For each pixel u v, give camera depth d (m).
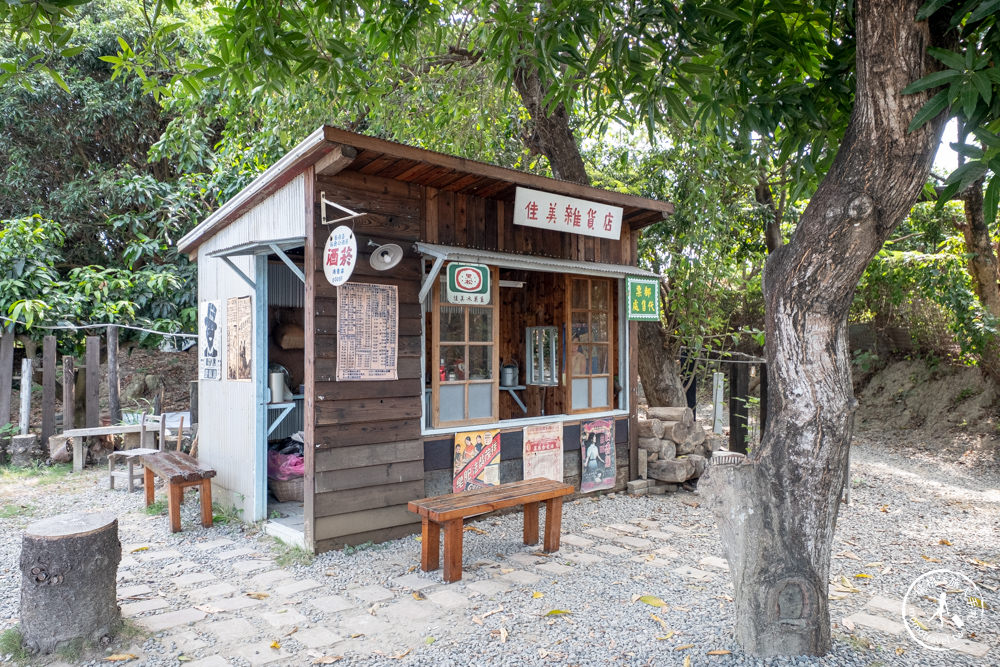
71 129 11.64
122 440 8.31
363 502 4.91
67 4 3.14
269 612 3.74
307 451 4.76
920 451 9.34
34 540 3.17
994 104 2.71
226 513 5.81
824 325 2.93
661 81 3.87
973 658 3.17
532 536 4.98
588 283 6.62
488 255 5.35
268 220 5.43
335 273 4.55
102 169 12.26
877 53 2.71
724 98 3.85
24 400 8.03
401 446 5.12
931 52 2.63
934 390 10.48
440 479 5.42
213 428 6.24
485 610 3.75
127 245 11.54
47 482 7.10
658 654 3.18
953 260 8.63
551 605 3.81
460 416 5.61
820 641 3.09
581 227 5.99
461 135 7.83
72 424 8.16
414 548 4.86
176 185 11.59
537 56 4.01
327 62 4.14
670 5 3.47
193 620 3.62
